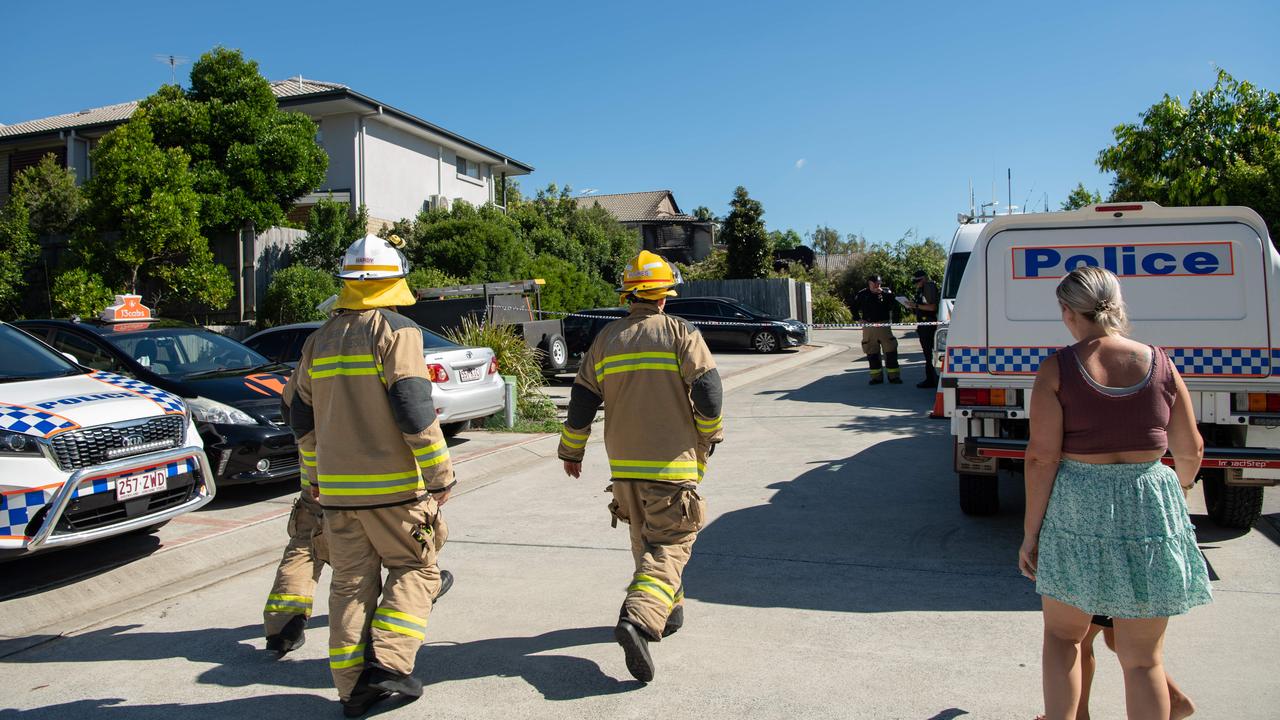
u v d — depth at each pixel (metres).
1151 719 2.80
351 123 24.75
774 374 17.30
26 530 4.73
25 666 4.10
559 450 4.26
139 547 5.75
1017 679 3.71
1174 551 2.74
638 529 3.99
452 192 29.25
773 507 6.80
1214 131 12.79
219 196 17.08
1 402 5.10
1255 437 5.05
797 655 4.02
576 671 3.88
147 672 4.00
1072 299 2.92
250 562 5.80
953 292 12.23
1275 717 3.33
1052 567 2.84
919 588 4.91
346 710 3.48
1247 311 5.08
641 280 3.97
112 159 15.66
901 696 3.57
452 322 13.38
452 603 4.82
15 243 17.09
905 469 8.03
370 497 3.47
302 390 3.68
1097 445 2.79
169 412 5.58
